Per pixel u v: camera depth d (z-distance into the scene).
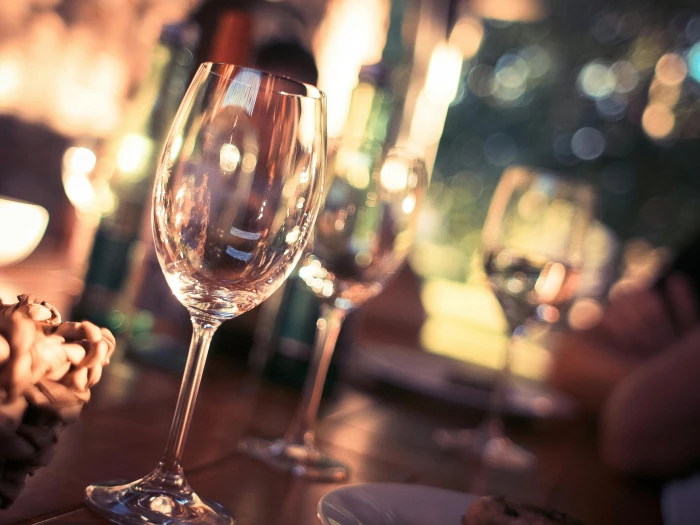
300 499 0.67
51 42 1.71
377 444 0.91
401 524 0.58
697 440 1.22
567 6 4.52
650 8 4.49
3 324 0.44
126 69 1.72
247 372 1.07
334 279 0.79
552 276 1.11
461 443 1.00
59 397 0.46
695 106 4.48
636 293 1.96
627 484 1.10
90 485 0.57
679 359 1.29
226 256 0.54
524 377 1.64
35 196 1.73
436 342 1.78
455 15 2.53
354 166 0.78
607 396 1.78
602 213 4.56
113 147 0.93
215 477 0.67
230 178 0.54
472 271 3.92
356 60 1.97
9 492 0.46
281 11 1.01
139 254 0.94
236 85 0.54
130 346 0.95
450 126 4.63
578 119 4.62
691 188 4.49
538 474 0.97
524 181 1.14
